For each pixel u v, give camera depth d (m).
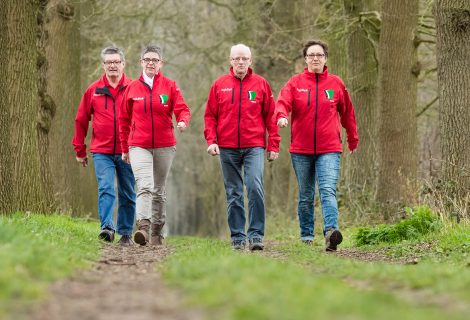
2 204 31.19
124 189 30.25
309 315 11.11
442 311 12.64
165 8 70.25
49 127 39.94
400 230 31.05
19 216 27.86
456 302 13.71
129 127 28.52
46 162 39.44
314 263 21.28
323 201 27.42
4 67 31.48
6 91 31.44
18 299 13.04
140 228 27.14
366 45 48.06
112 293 14.39
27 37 32.31
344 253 27.28
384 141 42.69
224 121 27.11
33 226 23.91
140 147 28.03
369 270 17.97
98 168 29.72
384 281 16.64
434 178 34.59
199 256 19.48
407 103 42.50
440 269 18.36
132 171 28.97
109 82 29.98
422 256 25.50
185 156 104.56
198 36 74.81
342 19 47.81
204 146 90.38
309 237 30.12
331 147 27.94
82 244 23.50
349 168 48.12
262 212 27.05
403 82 42.41
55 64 47.19
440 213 30.95
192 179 108.25
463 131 31.75
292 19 59.88
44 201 33.34
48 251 18.00
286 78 62.50
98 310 12.48
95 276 16.98
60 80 47.38
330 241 26.67
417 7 42.78
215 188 91.25
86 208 59.97
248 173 26.94
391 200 41.47
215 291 13.30
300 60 54.81
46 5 42.47
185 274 16.20
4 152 31.25
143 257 22.42
